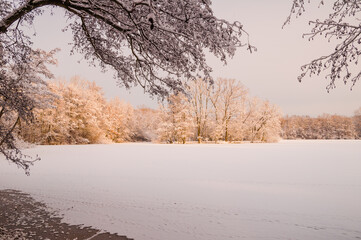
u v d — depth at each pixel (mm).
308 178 10273
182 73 4426
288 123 92625
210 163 15523
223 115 49875
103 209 6500
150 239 4727
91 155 21078
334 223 5332
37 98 13055
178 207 6609
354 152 23109
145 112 79688
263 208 6441
